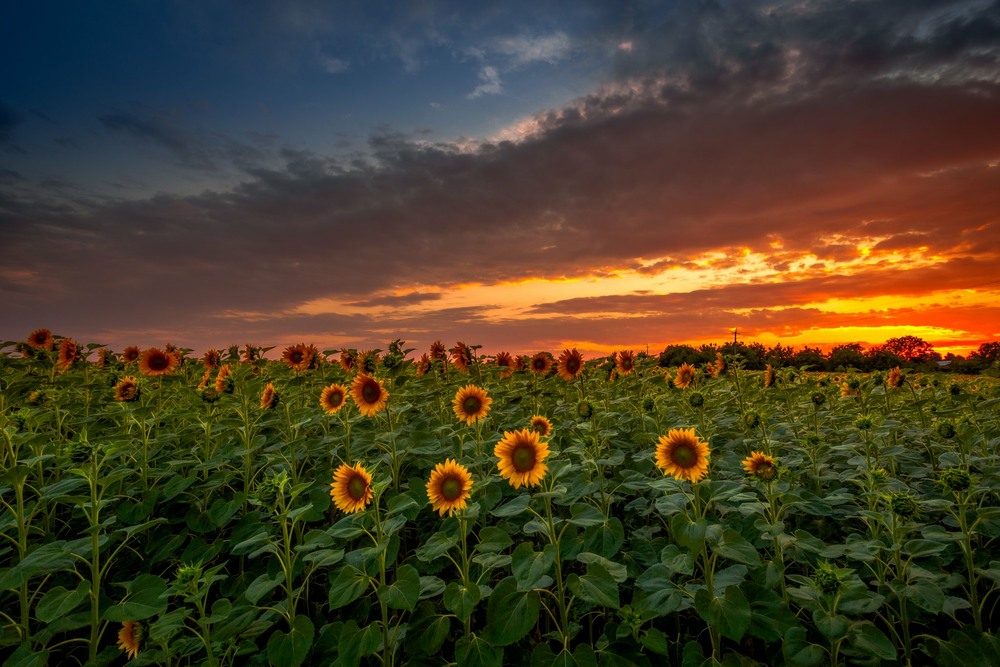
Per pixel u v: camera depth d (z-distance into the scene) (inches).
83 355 290.0
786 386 322.7
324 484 202.5
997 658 132.6
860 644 127.6
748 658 139.6
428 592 142.1
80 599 135.3
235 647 145.9
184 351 309.7
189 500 199.6
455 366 322.0
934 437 253.1
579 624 157.2
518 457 152.0
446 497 143.6
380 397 207.5
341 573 138.5
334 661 144.5
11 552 178.4
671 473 148.5
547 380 295.3
